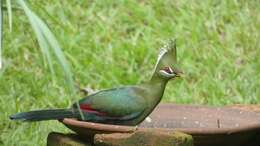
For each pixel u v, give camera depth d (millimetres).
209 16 14172
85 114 7387
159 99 7531
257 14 14438
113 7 14430
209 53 13227
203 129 7047
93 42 13273
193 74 12719
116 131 7039
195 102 11953
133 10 14297
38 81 12023
